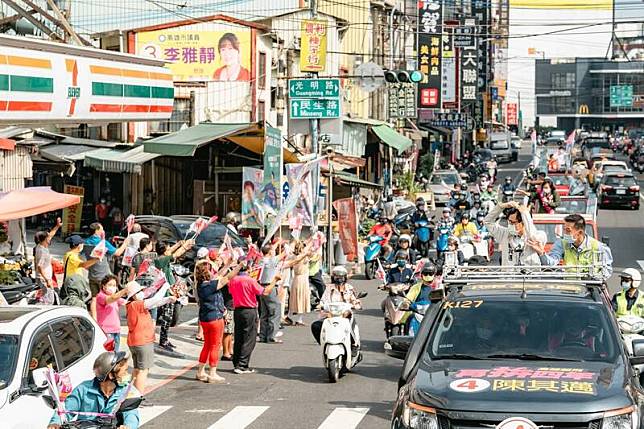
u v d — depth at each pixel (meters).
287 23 53.75
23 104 21.22
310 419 16.44
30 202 21.03
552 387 10.09
